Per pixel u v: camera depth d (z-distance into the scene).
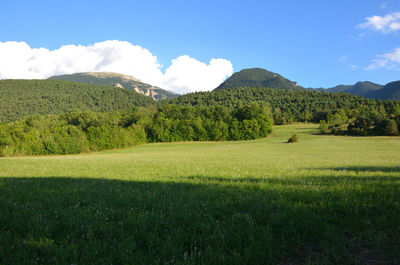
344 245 4.05
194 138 107.81
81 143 72.75
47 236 4.58
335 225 4.80
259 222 5.12
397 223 4.70
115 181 10.97
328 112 174.12
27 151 62.41
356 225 4.71
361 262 3.61
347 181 9.27
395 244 3.98
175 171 14.95
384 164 18.92
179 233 4.49
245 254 3.80
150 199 7.01
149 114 148.75
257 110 125.56
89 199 7.27
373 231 4.43
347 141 71.75
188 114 131.75
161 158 32.03
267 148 58.06
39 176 13.35
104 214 5.70
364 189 7.35
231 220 5.14
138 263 3.66
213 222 5.02
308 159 26.81
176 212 5.69
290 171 14.05
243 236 4.39
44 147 64.31
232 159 28.12
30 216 5.64
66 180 11.49
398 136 81.44
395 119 90.69
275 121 168.50
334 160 24.67
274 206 5.95
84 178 12.22
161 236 4.45
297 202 6.35
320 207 5.76
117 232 4.65
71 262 3.65
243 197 6.86
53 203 6.86
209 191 7.98
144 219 5.21
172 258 3.75
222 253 3.87
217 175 12.54
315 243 4.27
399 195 6.57
